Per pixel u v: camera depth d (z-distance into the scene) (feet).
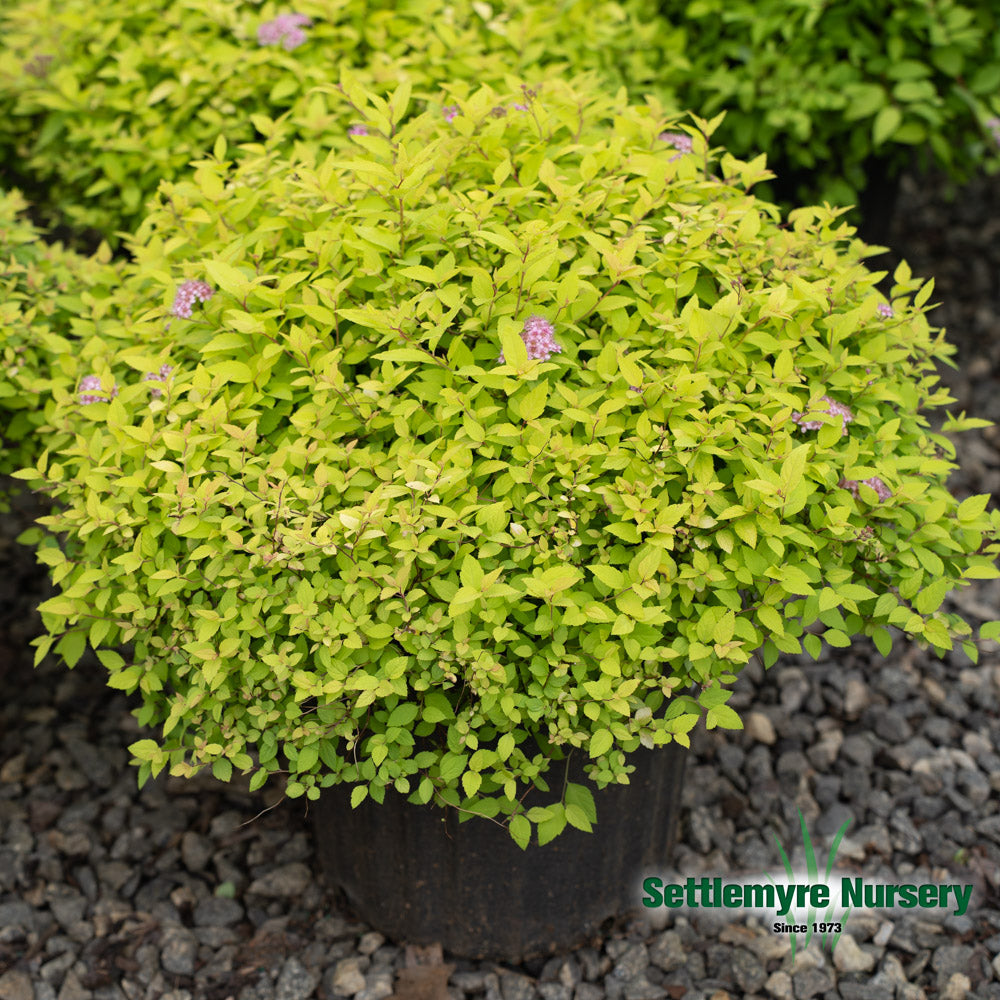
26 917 7.58
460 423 5.79
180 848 8.19
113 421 5.90
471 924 6.91
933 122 10.49
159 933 7.48
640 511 5.37
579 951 7.30
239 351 6.12
